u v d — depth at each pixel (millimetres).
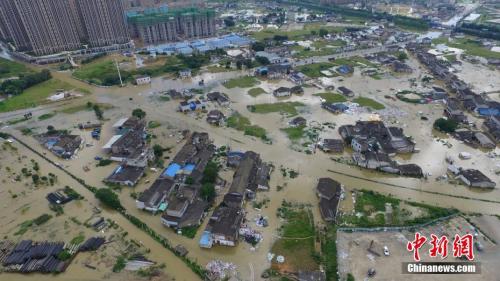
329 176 90188
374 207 78312
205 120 122562
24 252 67062
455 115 117812
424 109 128125
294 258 65000
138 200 78500
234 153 95875
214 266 63969
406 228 71062
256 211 77500
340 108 125438
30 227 74250
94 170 95125
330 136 109688
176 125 119250
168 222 73562
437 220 73062
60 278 62312
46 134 115000
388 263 63031
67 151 102750
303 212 76938
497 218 74062
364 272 61344
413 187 85438
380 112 125938
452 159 95500
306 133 111375
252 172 87438
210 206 79438
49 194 84438
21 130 119750
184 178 87812
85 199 83375
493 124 111188
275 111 128000
